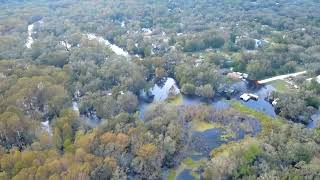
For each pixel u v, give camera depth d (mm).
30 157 196250
